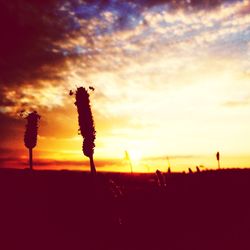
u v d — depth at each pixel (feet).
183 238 63.82
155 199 89.81
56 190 102.63
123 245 60.90
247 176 125.59
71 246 61.05
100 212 78.18
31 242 64.28
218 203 88.53
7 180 119.75
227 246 56.95
